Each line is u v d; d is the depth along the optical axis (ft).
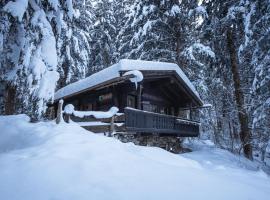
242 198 14.79
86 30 87.76
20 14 30.76
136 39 70.18
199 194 14.30
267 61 41.73
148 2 70.38
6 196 13.01
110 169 16.35
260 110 44.80
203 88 67.62
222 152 55.01
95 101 51.37
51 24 40.11
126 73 39.63
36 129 27.66
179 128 56.70
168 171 17.95
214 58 60.49
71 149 19.30
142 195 13.26
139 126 41.93
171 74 51.16
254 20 46.44
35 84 34.27
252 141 54.80
